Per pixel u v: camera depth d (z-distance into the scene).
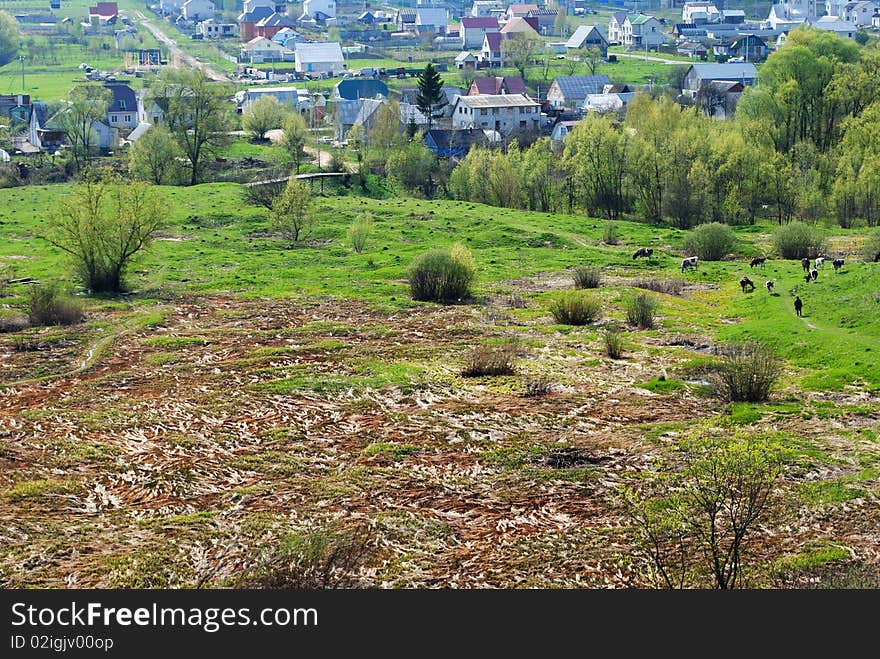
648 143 111.19
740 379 48.97
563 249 88.56
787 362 54.22
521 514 37.50
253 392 50.53
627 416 47.16
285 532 35.72
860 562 33.47
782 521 35.97
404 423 46.50
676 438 43.88
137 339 60.22
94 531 35.94
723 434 43.91
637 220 110.19
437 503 38.44
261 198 105.56
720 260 86.19
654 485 39.16
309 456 42.97
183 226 94.81
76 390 51.03
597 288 72.81
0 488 39.09
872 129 111.44
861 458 41.03
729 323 63.44
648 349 57.72
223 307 68.44
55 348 58.56
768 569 33.06
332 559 33.66
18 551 34.34
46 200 106.06
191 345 59.16
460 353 57.31
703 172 105.81
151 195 75.56
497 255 85.44
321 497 38.72
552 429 45.66
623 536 35.56
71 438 44.25
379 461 42.22
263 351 57.69
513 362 54.75
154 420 46.50
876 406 46.59
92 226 71.62
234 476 40.97
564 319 64.06
